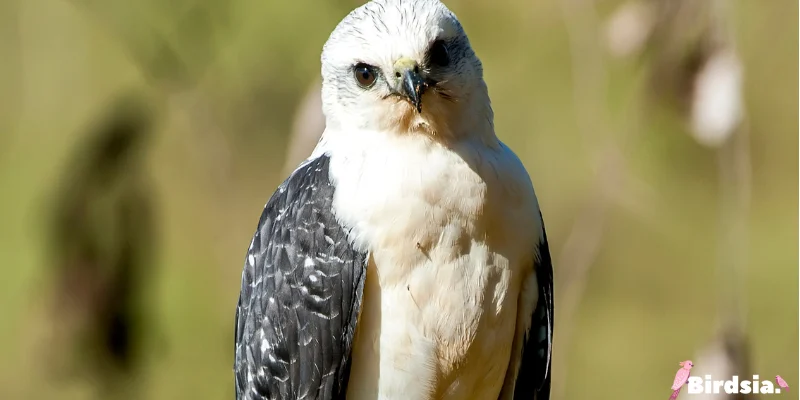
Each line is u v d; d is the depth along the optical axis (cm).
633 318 1703
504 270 788
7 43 1465
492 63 1359
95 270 1120
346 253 782
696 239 1661
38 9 1466
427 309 778
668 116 996
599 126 1102
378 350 791
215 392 1262
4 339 1434
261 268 832
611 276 1717
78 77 1466
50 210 1139
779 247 1825
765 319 1697
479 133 798
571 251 1095
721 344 920
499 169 788
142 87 1266
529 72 1381
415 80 772
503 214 782
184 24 1259
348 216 781
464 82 788
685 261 1706
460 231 771
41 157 1467
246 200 1276
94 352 1114
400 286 777
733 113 930
